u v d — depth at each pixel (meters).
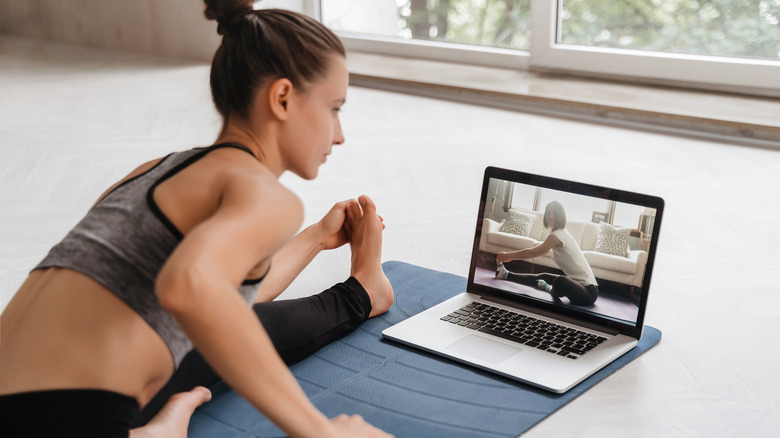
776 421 1.62
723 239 2.71
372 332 1.92
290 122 1.22
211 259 0.98
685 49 4.37
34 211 2.99
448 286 2.20
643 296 1.83
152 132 4.12
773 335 2.01
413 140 3.94
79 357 1.09
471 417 1.57
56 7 6.73
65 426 1.08
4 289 2.32
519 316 1.94
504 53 5.03
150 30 6.20
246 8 1.23
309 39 1.20
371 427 1.25
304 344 1.78
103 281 1.11
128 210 1.14
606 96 4.28
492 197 2.00
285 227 1.07
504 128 4.13
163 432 1.44
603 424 1.58
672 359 1.86
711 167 3.48
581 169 3.47
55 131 4.12
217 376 1.66
